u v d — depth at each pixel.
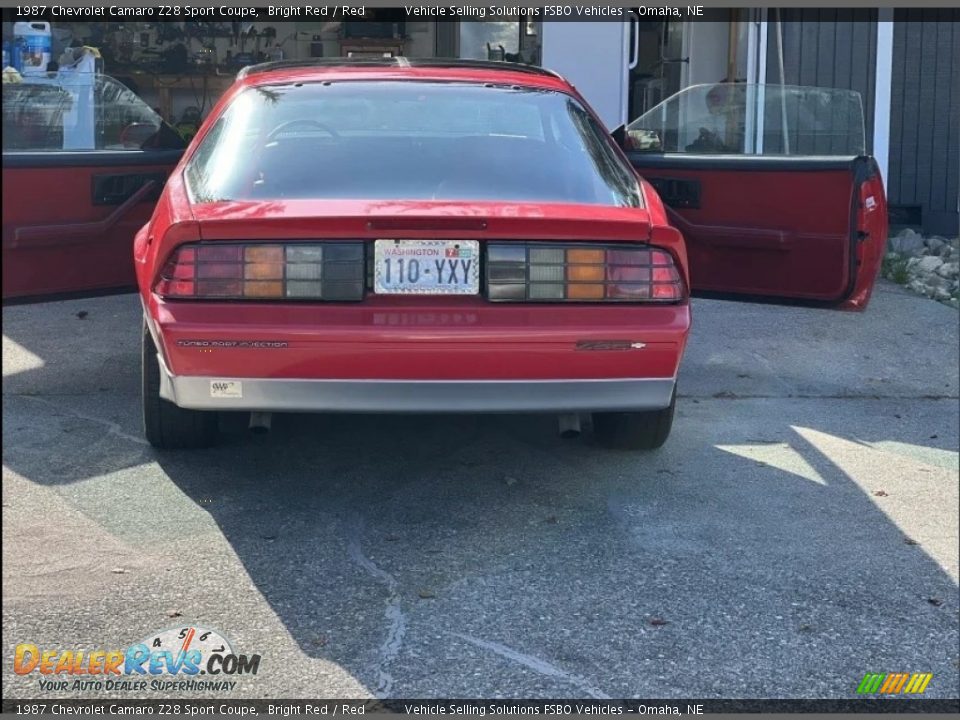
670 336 3.87
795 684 3.14
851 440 5.35
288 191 4.08
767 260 5.36
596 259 3.85
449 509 4.26
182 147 5.39
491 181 4.20
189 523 4.05
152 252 3.98
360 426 5.18
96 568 3.68
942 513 4.43
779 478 4.75
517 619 3.44
